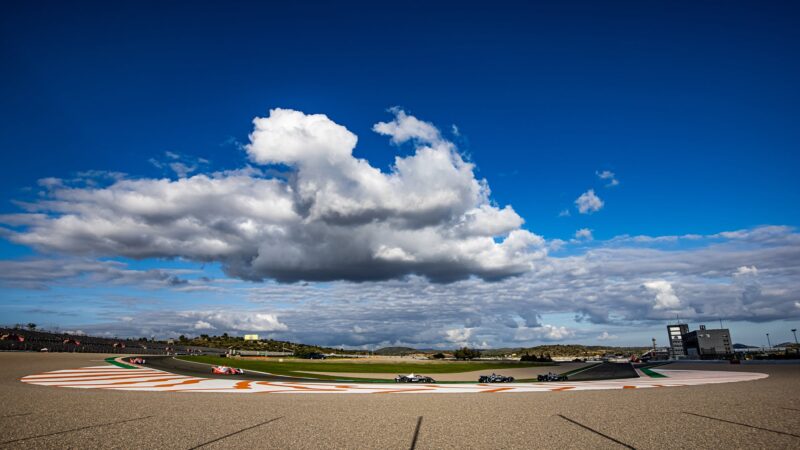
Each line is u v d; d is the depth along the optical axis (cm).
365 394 2203
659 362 11175
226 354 13362
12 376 3200
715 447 836
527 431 1033
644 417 1231
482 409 1480
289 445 877
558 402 1700
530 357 17138
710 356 12962
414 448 857
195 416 1264
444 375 7181
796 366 5531
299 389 2639
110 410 1372
